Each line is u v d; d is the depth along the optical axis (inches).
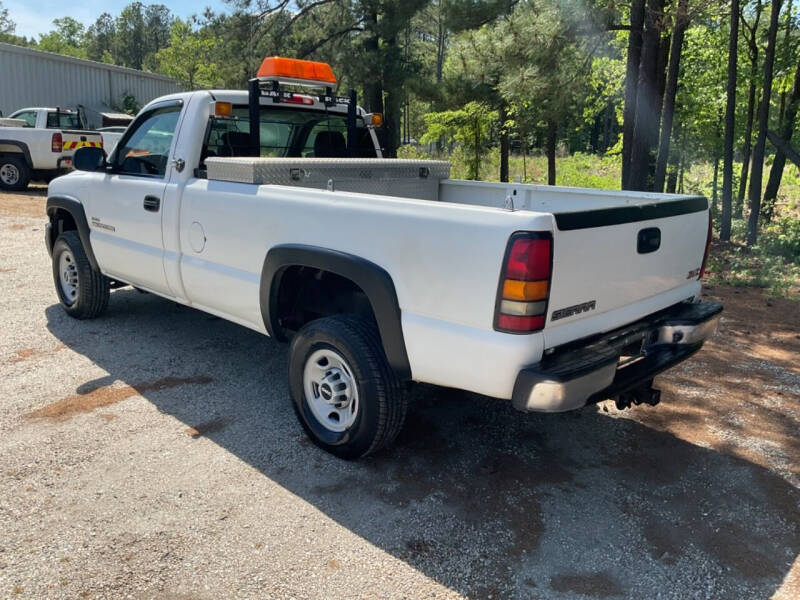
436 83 558.3
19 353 191.5
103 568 102.7
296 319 154.4
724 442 148.9
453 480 130.6
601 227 113.3
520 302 104.0
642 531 115.6
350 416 134.3
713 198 596.7
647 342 135.3
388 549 109.0
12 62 784.3
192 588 99.0
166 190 171.6
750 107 533.6
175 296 180.7
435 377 118.7
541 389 105.0
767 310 264.8
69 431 145.4
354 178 172.6
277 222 140.8
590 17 373.1
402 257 118.3
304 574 102.6
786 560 108.7
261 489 125.4
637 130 417.7
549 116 429.7
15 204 496.7
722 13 460.4
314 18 762.8
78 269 213.6
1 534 109.8
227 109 164.9
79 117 650.8
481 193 189.0
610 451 144.0
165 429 147.9
